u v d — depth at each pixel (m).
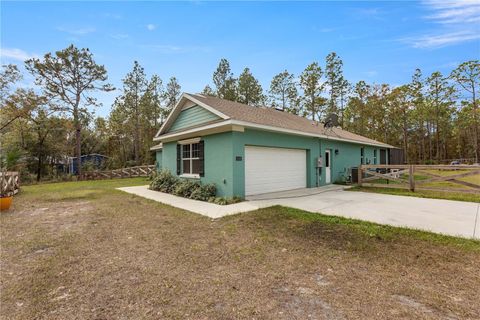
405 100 29.91
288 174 9.95
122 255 3.53
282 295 2.44
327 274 2.86
